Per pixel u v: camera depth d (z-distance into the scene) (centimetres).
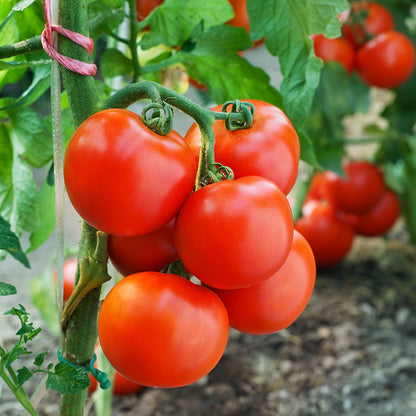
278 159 51
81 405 56
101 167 46
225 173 50
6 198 63
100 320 50
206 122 49
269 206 48
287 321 53
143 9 71
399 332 137
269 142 51
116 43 74
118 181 46
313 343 133
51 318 109
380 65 107
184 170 47
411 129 150
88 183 46
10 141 62
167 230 52
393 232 182
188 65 66
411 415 116
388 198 150
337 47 108
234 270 48
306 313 141
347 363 128
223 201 47
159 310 48
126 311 49
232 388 120
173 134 48
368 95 124
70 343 54
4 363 51
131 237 52
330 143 123
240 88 65
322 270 159
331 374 125
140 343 48
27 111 60
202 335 49
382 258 167
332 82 113
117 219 47
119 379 112
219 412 114
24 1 52
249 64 63
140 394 117
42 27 58
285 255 49
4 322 127
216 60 64
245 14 73
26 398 52
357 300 147
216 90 66
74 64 49
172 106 49
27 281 139
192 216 48
